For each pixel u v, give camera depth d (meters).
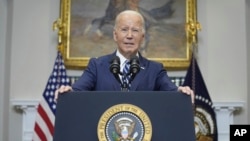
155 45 10.05
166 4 10.23
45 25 10.06
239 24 10.24
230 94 10.05
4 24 10.58
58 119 2.94
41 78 9.88
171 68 9.95
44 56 9.95
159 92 2.99
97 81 3.59
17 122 9.83
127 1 10.20
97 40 10.03
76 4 10.12
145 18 10.16
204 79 10.06
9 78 9.98
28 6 10.09
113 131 2.83
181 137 2.88
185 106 2.96
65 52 9.86
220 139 9.66
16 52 9.91
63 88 3.02
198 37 10.18
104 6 10.17
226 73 10.10
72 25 10.02
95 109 2.95
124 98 2.97
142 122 2.84
